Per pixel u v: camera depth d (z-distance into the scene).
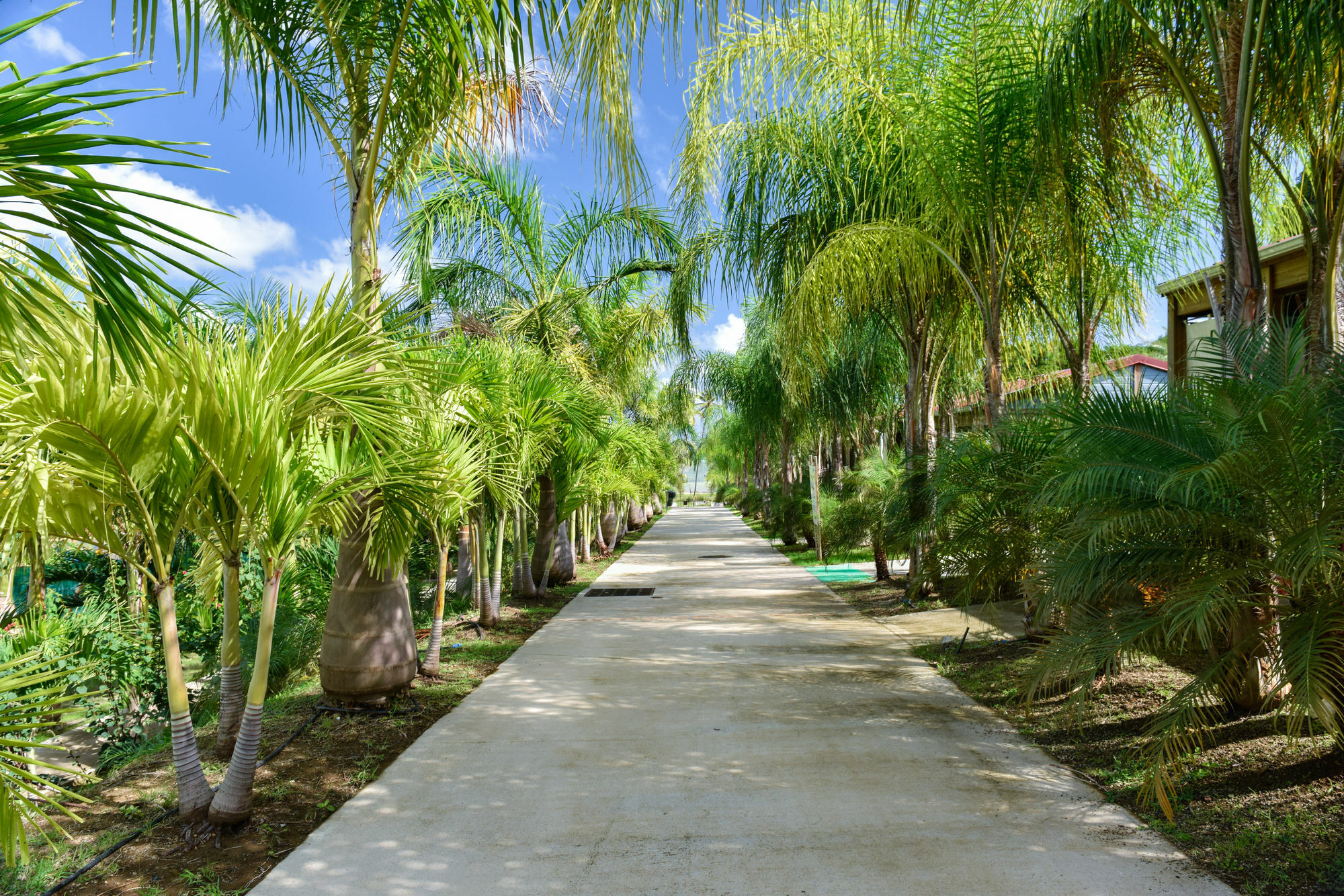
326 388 3.89
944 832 3.51
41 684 5.70
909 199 8.18
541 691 6.23
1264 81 4.64
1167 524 3.62
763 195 9.59
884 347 13.04
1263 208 7.10
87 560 7.79
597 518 21.61
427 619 9.80
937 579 6.79
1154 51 5.23
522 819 3.75
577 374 11.51
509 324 11.26
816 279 7.86
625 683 6.48
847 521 13.10
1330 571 3.09
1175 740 3.41
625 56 2.62
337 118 5.82
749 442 27.98
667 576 15.25
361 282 5.54
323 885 3.15
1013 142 6.82
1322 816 3.32
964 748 4.67
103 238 1.86
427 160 6.07
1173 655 4.19
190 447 3.60
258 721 3.74
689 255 11.55
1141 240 7.95
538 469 9.26
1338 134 4.81
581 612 10.58
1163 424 3.59
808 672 6.77
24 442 3.08
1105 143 5.77
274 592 3.80
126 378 3.20
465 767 4.49
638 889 3.07
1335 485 3.22
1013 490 5.87
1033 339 9.44
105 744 6.47
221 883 3.20
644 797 4.01
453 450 6.46
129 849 3.51
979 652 7.17
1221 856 3.17
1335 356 3.55
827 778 4.22
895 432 18.03
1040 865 3.18
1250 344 3.94
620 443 12.23
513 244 11.97
